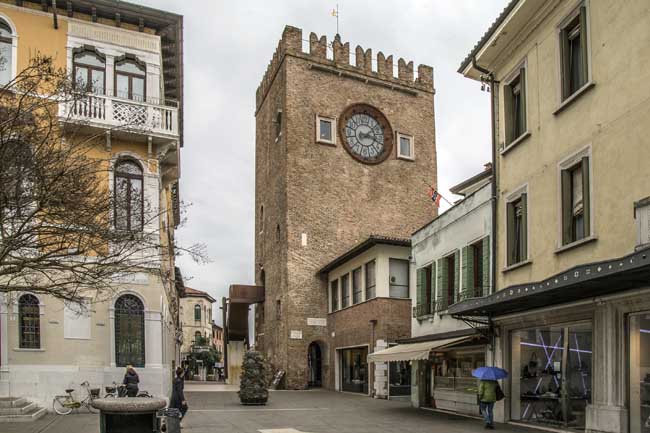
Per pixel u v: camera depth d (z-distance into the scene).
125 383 20.52
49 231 13.25
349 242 42.91
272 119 47.00
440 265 24.11
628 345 13.64
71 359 22.08
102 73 24.36
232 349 48.06
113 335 22.72
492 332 19.05
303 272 41.19
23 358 21.47
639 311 13.30
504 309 17.91
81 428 16.81
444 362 23.47
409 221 45.16
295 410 23.81
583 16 15.50
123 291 23.19
